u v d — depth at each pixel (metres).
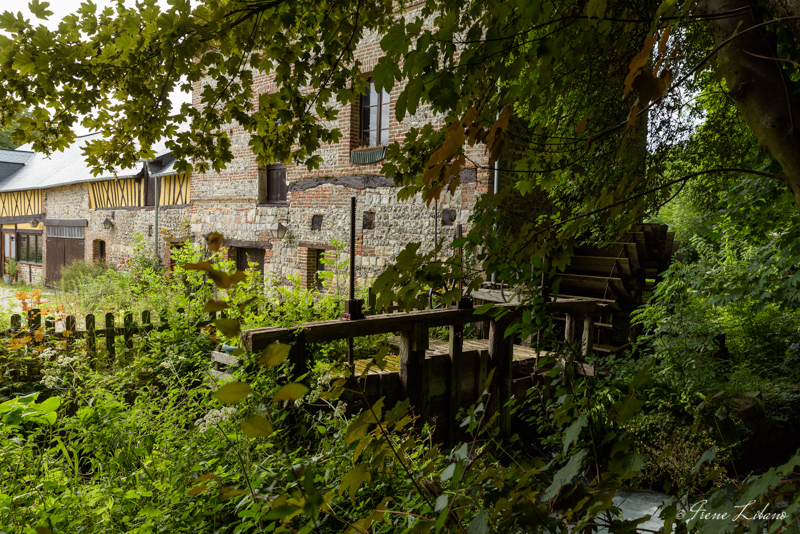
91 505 2.25
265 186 11.73
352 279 4.77
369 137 9.66
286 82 2.46
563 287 8.09
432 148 1.68
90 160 2.71
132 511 2.45
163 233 14.84
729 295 4.89
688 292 5.39
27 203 22.78
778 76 1.40
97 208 18.33
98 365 4.98
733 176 4.82
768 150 1.39
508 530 1.03
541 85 1.26
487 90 1.39
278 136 2.75
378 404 1.06
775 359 6.58
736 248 6.02
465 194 8.07
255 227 11.76
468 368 5.74
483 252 1.39
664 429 4.20
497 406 5.64
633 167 3.50
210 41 2.15
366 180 9.52
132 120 2.42
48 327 5.30
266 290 7.30
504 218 1.38
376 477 2.39
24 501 2.33
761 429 5.01
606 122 3.26
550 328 1.54
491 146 1.22
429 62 1.17
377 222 9.38
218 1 2.06
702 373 4.99
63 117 2.36
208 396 3.62
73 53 1.99
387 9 2.52
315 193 10.43
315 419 3.69
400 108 1.19
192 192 13.55
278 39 2.29
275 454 2.86
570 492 1.08
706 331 5.41
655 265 8.14
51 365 4.38
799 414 5.68
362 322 4.62
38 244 22.23
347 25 2.31
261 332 4.02
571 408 1.35
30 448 2.88
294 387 0.60
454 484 0.96
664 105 3.90
